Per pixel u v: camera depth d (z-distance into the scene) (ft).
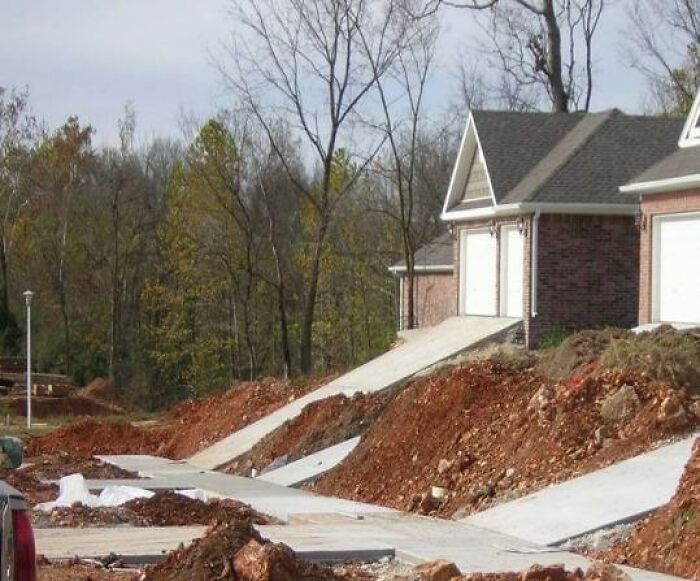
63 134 205.05
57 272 205.46
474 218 104.78
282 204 188.34
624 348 60.59
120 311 202.59
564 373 65.10
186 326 192.54
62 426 110.32
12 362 166.71
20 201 208.33
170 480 71.67
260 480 71.77
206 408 101.04
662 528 41.11
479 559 41.22
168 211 193.67
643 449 51.80
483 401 64.54
